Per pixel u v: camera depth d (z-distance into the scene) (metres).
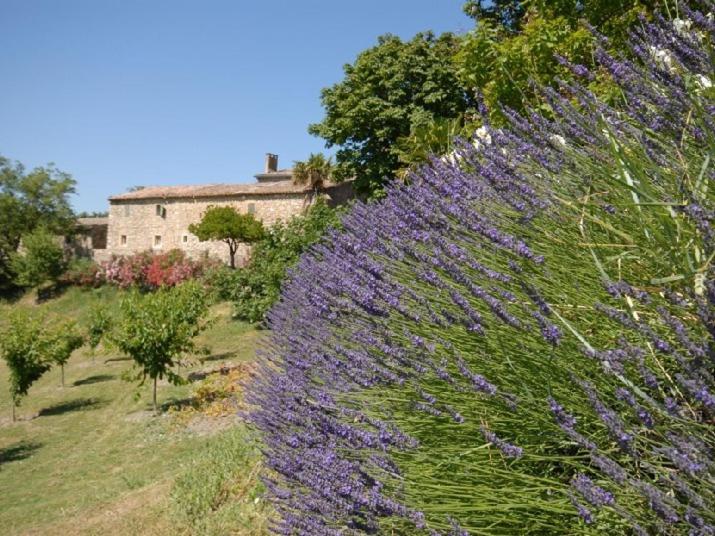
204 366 17.12
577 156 2.16
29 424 14.73
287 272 5.79
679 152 1.74
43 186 53.28
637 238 1.79
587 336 1.76
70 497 8.78
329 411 2.26
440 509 1.61
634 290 1.44
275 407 2.97
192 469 6.73
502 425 1.75
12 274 48.81
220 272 26.06
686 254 1.32
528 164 2.46
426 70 25.95
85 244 55.41
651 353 1.48
